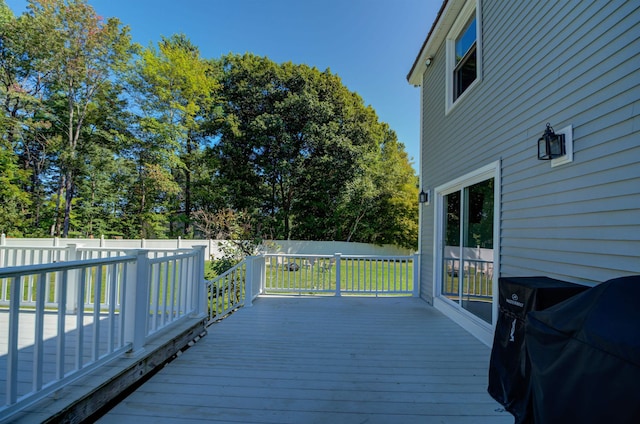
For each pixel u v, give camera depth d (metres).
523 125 3.15
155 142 16.27
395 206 17.06
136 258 2.57
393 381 2.68
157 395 2.38
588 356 1.36
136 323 2.54
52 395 1.90
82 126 15.87
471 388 2.57
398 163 18.69
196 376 2.72
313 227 18.08
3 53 14.31
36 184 15.91
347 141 16.89
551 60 2.75
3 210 13.42
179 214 18.42
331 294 6.65
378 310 5.25
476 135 4.18
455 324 4.46
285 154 17.08
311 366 2.97
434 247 5.63
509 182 3.38
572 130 2.48
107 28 14.32
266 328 4.19
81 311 2.03
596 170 2.25
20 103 14.37
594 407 1.29
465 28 4.91
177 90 16.69
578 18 2.45
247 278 5.47
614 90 2.12
